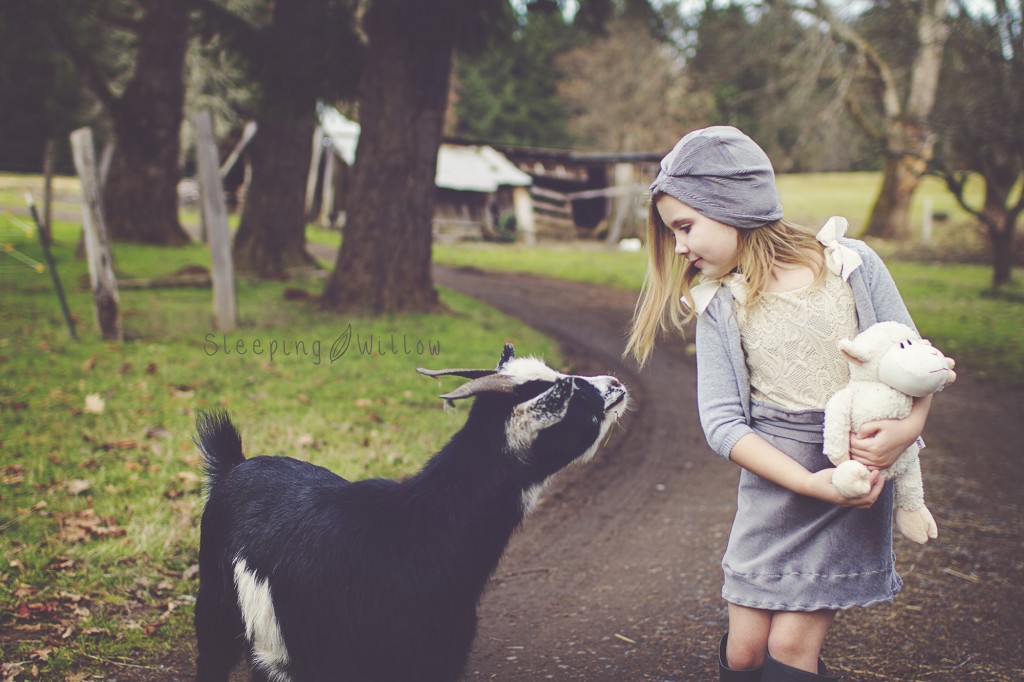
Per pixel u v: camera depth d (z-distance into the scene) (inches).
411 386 309.9
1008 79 570.3
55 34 628.1
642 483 240.2
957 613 155.9
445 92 468.8
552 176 1311.5
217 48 494.9
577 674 133.0
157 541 165.2
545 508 214.8
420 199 468.8
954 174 666.8
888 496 88.7
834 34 900.6
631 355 436.5
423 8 431.8
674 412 330.3
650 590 167.2
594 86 1427.2
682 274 97.5
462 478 99.3
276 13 483.2
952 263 912.9
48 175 661.3
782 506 88.3
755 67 1060.5
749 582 89.7
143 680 124.4
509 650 140.9
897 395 80.0
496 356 373.1
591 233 1314.0
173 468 207.0
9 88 1068.5
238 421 245.4
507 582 169.6
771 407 89.1
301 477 107.7
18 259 580.1
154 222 701.9
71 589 147.2
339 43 482.0
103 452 213.8
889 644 142.9
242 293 516.1
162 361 320.2
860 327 87.6
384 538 96.2
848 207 1344.7
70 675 123.0
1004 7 559.2
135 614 143.2
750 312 89.5
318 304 474.0
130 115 685.3
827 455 83.1
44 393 264.8
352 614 95.0
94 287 352.5
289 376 311.3
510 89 1731.1
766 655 91.0
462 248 1065.5
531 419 98.5
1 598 141.1
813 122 945.5
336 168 1143.6
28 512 173.6
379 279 466.0
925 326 533.3
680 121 1362.0
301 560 98.0
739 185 86.9
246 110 1127.6
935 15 621.9
